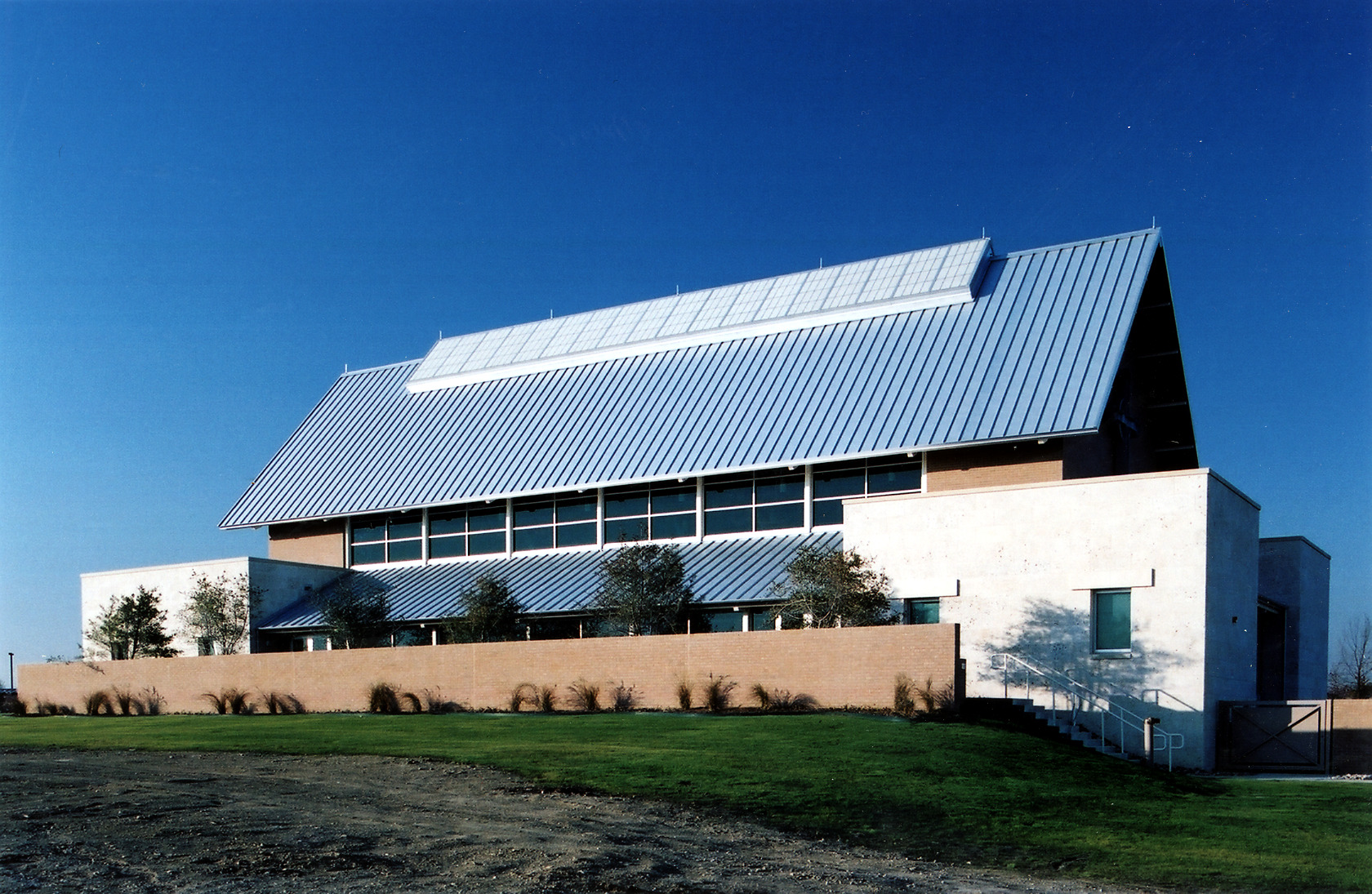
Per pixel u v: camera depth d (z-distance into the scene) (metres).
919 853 15.52
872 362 39.69
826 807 17.34
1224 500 29.23
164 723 31.91
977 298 40.16
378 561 47.56
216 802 16.55
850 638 26.12
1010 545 30.09
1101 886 14.30
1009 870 14.91
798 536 37.88
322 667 34.69
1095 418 32.84
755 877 13.45
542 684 30.36
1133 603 28.41
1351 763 27.08
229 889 11.78
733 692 27.47
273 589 44.78
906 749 21.22
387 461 48.44
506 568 42.84
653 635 30.92
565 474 42.16
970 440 34.28
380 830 14.68
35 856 12.95
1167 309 39.12
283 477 50.88
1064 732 26.58
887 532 31.94
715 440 39.88
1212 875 14.80
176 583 46.03
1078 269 39.19
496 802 16.94
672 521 40.69
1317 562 38.75
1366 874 14.84
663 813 16.59
